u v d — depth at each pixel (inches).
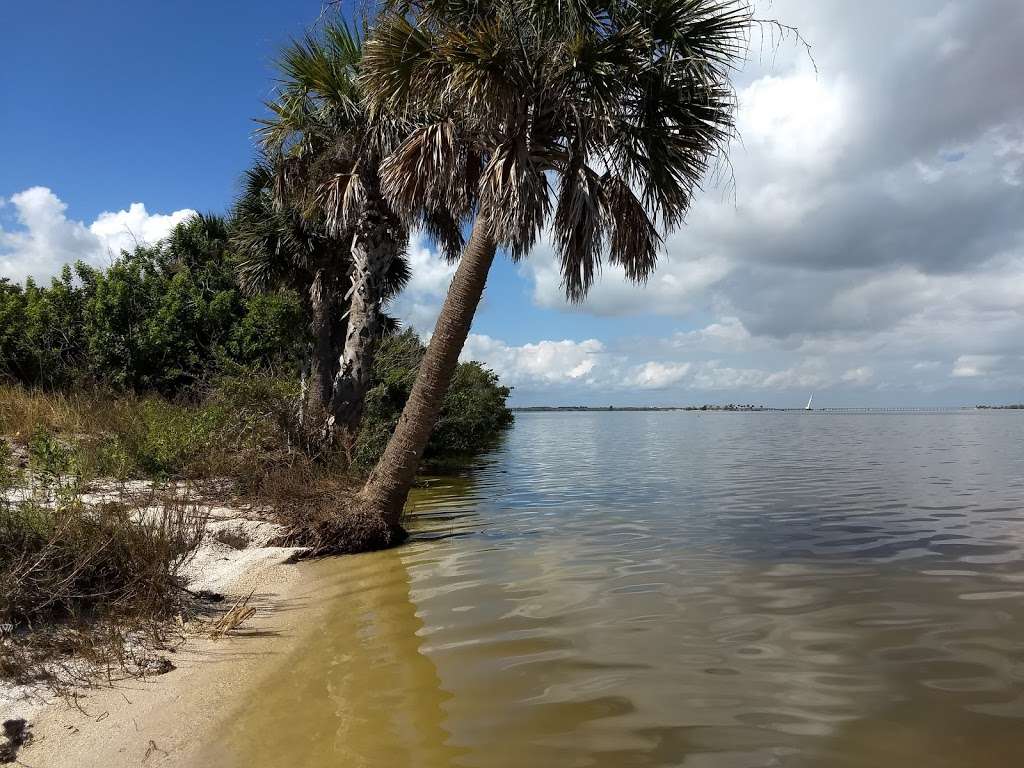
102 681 160.1
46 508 209.6
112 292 651.5
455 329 336.2
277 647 187.8
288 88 466.9
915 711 144.6
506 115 316.5
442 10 334.6
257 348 628.7
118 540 206.5
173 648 184.9
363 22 439.5
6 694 148.1
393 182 345.7
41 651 167.3
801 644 184.2
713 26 310.8
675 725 140.2
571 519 391.2
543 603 225.1
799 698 151.6
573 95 322.0
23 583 176.9
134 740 135.4
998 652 176.7
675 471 682.2
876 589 235.6
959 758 126.3
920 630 194.2
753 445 1143.6
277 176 505.7
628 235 361.4
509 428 2066.9
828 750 129.6
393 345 727.7
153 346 636.7
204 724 142.5
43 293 639.8
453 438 776.9
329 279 584.7
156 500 285.1
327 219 481.7
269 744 134.5
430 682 163.3
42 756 128.7
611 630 197.6
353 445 458.6
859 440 1285.7
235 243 615.2
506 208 309.7
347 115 459.5
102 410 445.1
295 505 339.0
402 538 338.3
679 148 336.2
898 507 424.2
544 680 163.6
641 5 315.0
